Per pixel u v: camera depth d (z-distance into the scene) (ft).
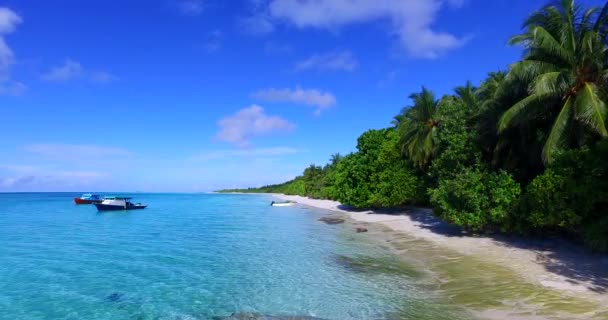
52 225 130.00
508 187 67.77
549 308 35.73
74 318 39.09
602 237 48.21
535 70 62.39
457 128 82.53
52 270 60.03
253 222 137.18
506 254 60.44
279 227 118.32
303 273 55.26
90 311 41.04
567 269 49.03
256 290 47.34
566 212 50.55
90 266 62.69
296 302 42.09
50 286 50.90
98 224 133.39
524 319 33.58
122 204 206.59
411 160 124.47
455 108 88.58
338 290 45.93
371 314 37.24
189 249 78.18
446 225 97.19
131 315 39.63
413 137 120.88
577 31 61.77
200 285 50.26
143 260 67.26
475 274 49.93
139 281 52.90
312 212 183.01
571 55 60.23
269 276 54.24
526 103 61.31
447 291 43.60
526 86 68.18
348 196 152.05
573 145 60.85
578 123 58.54
